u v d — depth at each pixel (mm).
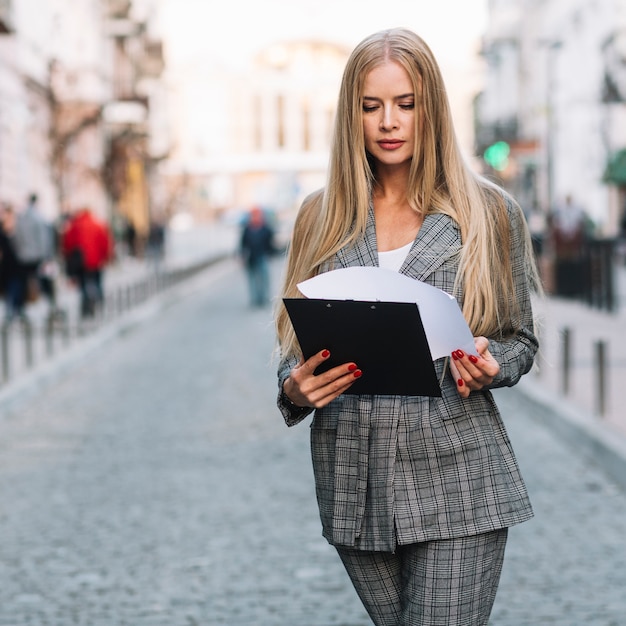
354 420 4121
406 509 4066
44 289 28281
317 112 173625
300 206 4492
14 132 41875
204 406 16016
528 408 15430
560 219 32250
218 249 88062
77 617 7289
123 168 53312
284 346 4344
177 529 9445
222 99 170750
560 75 61000
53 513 10094
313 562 8430
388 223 4270
